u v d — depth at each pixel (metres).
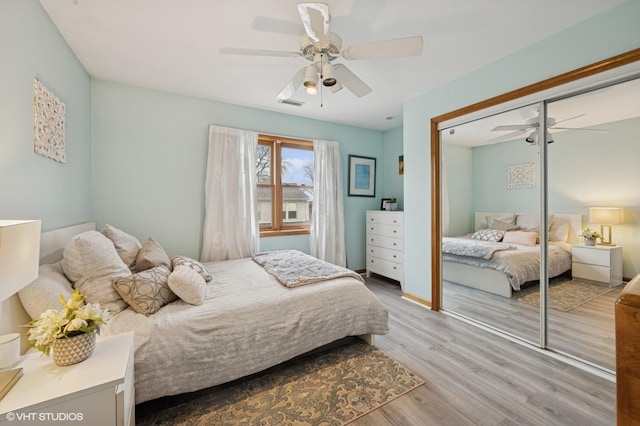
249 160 3.42
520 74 2.21
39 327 1.03
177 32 1.95
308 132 3.96
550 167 2.21
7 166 1.33
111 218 2.75
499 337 2.42
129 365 1.16
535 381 1.80
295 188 4.01
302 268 2.58
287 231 3.84
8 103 1.33
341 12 1.74
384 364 2.01
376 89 2.97
